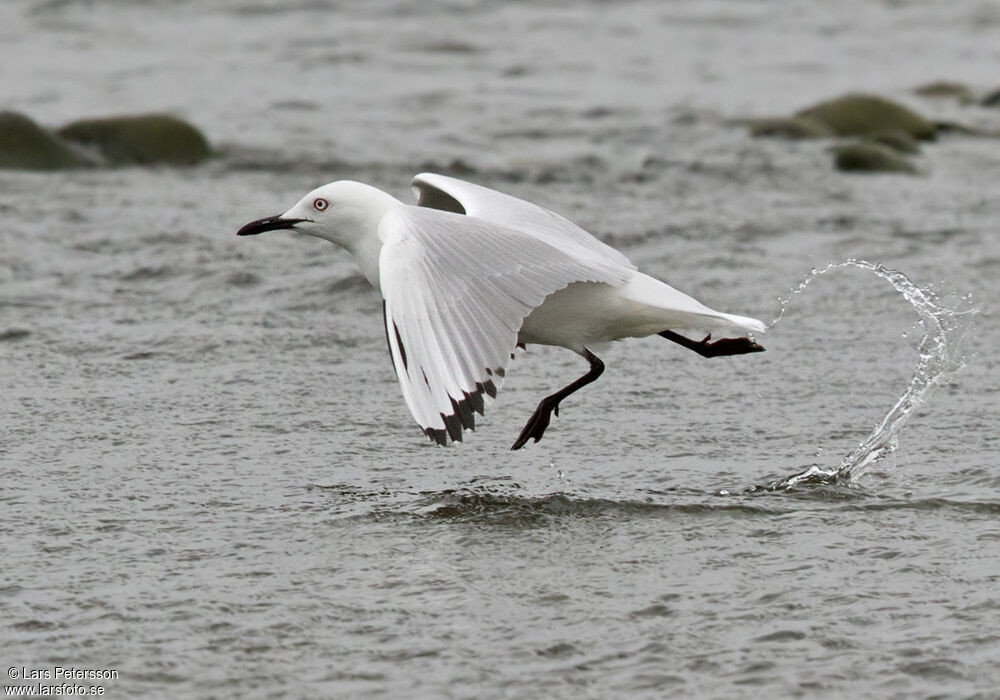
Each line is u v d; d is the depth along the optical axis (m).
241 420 11.90
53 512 9.77
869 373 13.27
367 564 8.91
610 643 7.89
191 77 29.42
